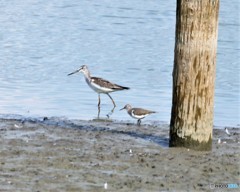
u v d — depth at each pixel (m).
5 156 13.11
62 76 24.91
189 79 13.88
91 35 33.62
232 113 19.56
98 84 20.66
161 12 40.78
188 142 14.13
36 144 14.20
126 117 19.00
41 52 29.31
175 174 12.37
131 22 37.34
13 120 17.09
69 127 16.56
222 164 13.10
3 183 11.46
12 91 21.97
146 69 26.56
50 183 11.57
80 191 11.23
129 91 22.83
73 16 39.00
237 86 23.66
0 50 29.38
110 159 13.19
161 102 21.25
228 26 36.09
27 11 40.06
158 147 14.38
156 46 31.27
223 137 15.90
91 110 19.89
